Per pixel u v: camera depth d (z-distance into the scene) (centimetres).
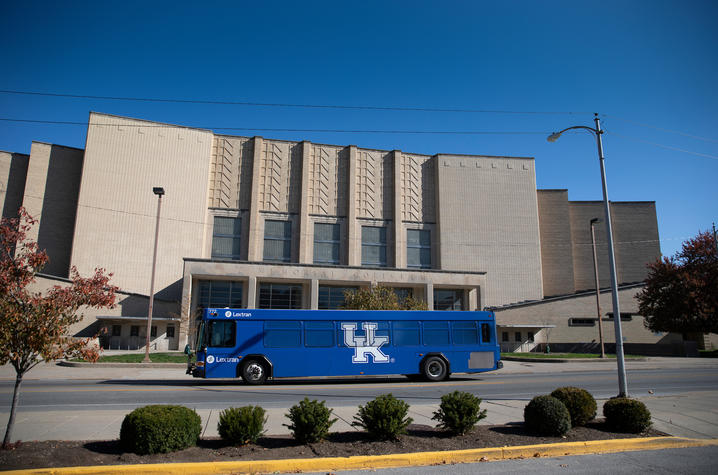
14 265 802
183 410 800
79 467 670
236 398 1456
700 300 3928
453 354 2112
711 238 4125
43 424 994
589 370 2744
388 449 805
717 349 4453
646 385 1859
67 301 813
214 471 695
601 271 5816
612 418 973
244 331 1917
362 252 5188
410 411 1191
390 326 2061
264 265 4150
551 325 4675
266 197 5022
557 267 5656
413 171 5478
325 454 770
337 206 5209
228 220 4906
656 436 924
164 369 2623
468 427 905
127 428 755
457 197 5416
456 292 4875
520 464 775
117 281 4306
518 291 5306
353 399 1440
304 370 1931
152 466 683
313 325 1980
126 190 4472
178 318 3962
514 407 1253
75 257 4219
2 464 671
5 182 4531
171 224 4578
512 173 5572
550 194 5825
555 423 905
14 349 754
